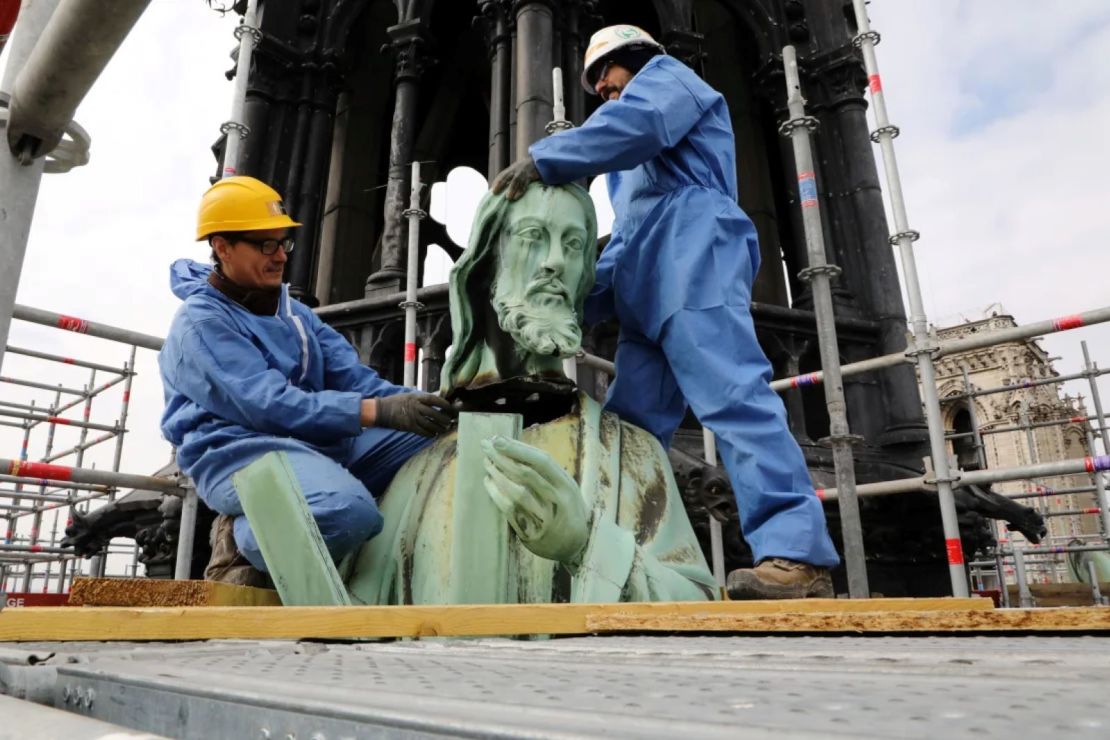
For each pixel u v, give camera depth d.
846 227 9.25
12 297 2.63
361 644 1.54
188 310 3.44
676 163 3.85
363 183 12.15
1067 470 4.62
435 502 3.26
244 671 0.91
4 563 12.33
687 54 9.83
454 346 3.70
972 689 0.64
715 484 3.75
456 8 14.05
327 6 10.66
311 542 2.79
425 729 0.49
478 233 3.63
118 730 0.58
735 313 3.58
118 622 1.71
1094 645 1.15
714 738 0.40
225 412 3.36
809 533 3.24
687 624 1.79
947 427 20.00
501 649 1.33
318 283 11.52
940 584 7.13
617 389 4.04
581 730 0.43
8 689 1.05
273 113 10.10
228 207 3.48
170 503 6.76
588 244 3.62
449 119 14.99
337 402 3.30
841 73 9.80
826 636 1.63
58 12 2.30
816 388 8.98
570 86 8.87
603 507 3.13
